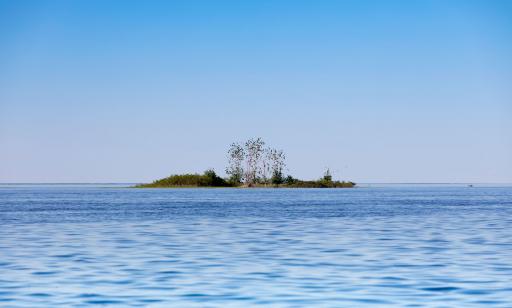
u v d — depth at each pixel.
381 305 20.94
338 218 64.06
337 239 42.56
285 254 34.34
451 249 36.50
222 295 22.73
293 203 100.94
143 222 58.72
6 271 28.28
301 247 37.75
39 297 22.34
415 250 36.06
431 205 94.44
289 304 21.17
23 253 34.94
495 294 22.70
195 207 87.62
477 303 21.20
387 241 41.22
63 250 36.38
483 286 24.30
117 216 67.81
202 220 61.31
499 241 40.97
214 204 97.19
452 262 30.98
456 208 84.81
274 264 30.38
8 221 60.12
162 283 25.14
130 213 73.50
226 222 58.59
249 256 33.50
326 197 134.38
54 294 22.89
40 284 24.92
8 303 21.34
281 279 26.08
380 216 67.12
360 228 51.50
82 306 20.89
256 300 21.86
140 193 175.50
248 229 50.69
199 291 23.48
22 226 54.03
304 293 23.06
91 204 98.94
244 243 40.19
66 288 24.05
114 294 22.89
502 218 63.69
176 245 39.00
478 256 33.31
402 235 45.34
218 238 43.44
